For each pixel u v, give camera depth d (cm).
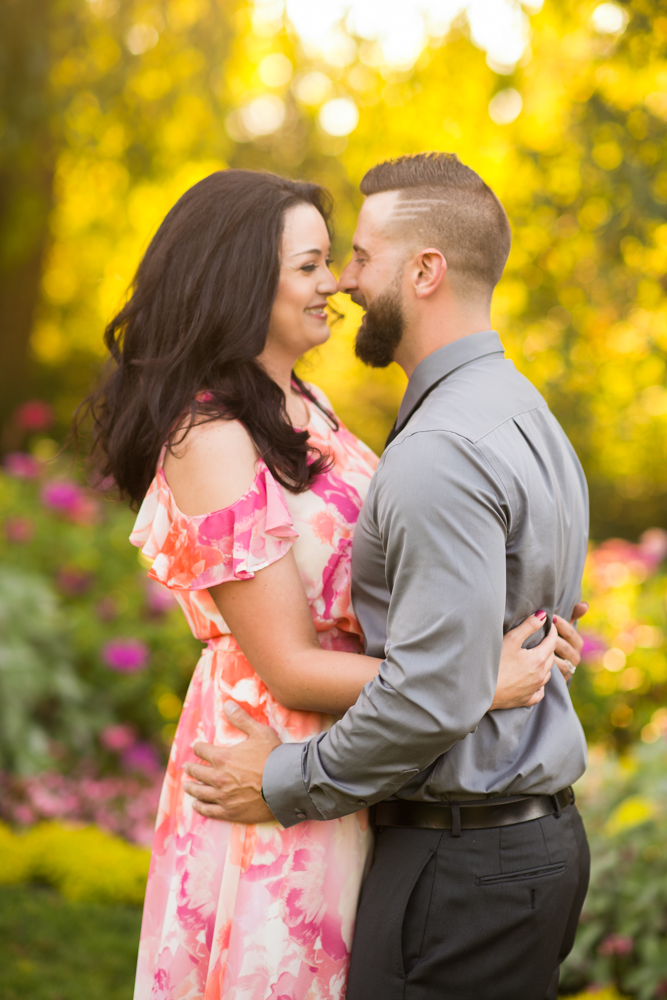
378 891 163
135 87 666
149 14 652
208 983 167
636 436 812
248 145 873
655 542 570
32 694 457
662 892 295
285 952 164
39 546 524
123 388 189
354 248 180
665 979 282
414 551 144
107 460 192
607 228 419
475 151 584
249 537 163
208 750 169
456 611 141
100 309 1209
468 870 157
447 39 601
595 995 281
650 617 518
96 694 486
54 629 482
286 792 157
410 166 176
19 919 327
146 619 507
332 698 161
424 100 643
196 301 177
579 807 344
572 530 171
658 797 321
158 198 823
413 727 143
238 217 179
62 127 660
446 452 148
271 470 168
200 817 174
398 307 175
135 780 465
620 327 468
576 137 431
